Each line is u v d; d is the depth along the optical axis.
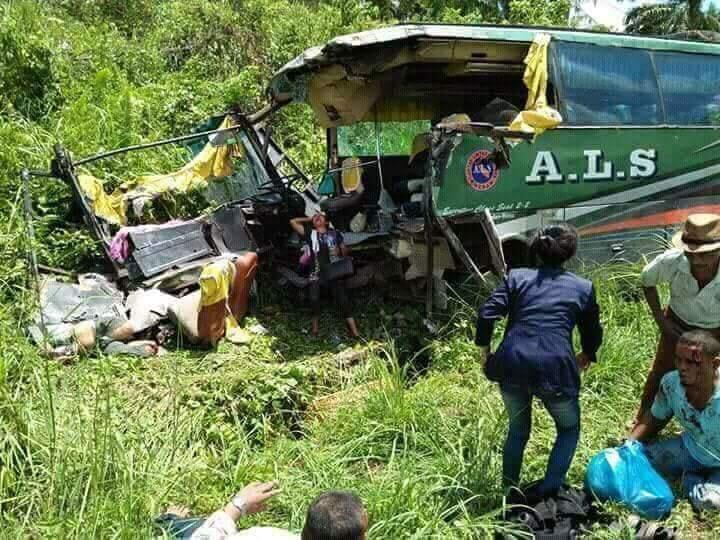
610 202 6.67
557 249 3.75
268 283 6.92
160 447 4.32
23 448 3.97
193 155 8.81
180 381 5.06
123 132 9.27
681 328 4.38
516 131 5.92
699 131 6.98
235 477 4.09
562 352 3.63
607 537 3.60
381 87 6.76
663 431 4.69
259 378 5.03
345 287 6.37
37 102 9.52
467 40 6.09
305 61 6.26
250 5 14.56
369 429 4.57
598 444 4.56
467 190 5.95
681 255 4.19
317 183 10.10
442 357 5.66
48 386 4.16
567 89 6.43
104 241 6.57
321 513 2.37
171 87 11.05
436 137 5.73
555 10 15.62
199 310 5.67
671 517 3.89
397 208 7.33
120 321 5.70
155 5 16.12
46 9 13.93
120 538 3.34
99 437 4.06
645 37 6.90
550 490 3.81
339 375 5.56
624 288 6.48
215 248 6.71
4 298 5.84
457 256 6.08
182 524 3.37
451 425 4.53
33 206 7.17
